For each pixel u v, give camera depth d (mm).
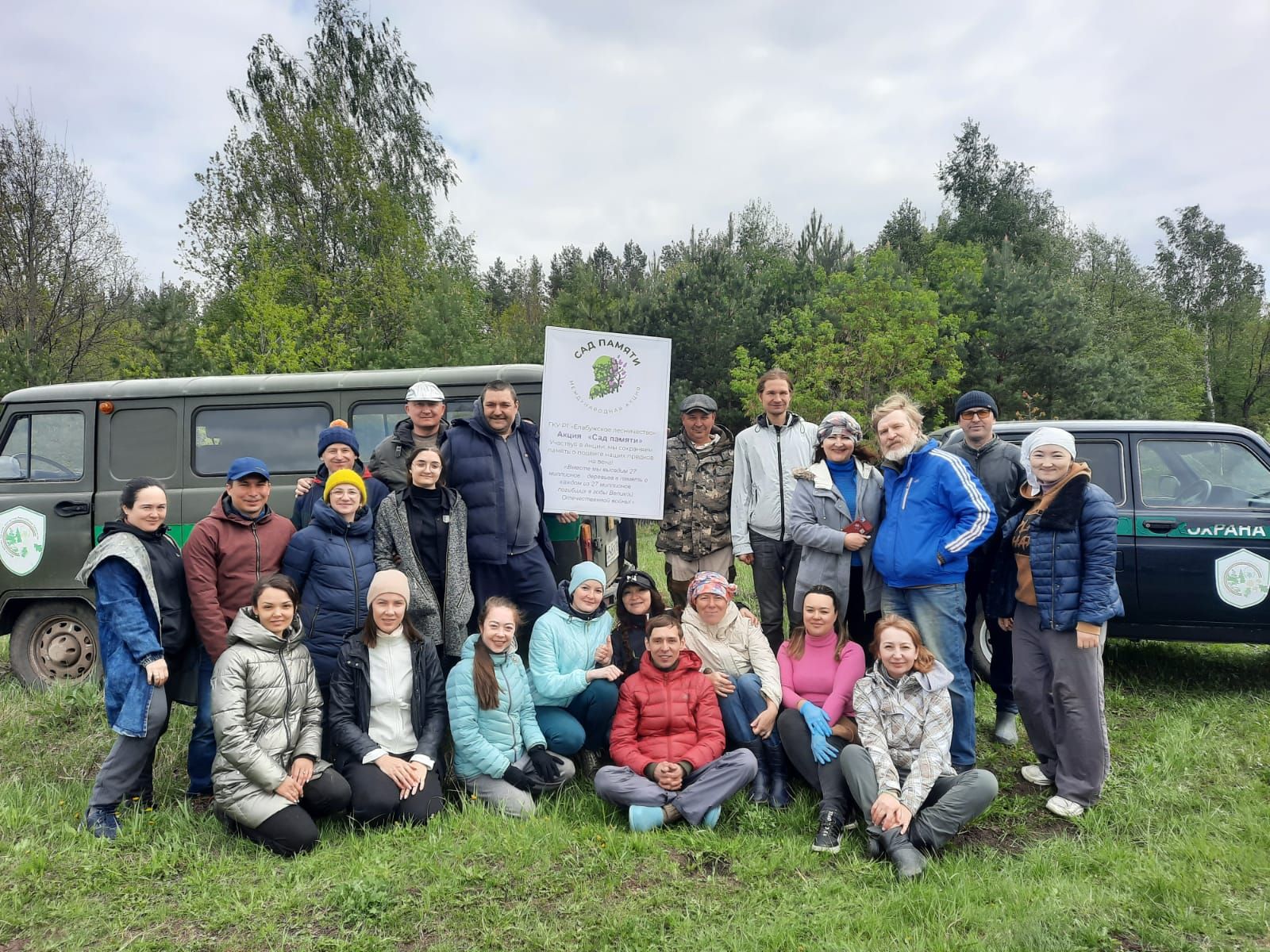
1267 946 3068
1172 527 5844
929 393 17547
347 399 6578
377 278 23812
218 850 3910
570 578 5871
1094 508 4230
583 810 4227
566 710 4703
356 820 4031
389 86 27312
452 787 4504
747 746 4523
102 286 24062
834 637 4598
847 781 4027
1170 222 49875
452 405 6492
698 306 19250
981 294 21172
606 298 27141
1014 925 3143
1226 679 6246
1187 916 3225
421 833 3916
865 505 4836
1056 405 20672
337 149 24312
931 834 3830
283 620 4059
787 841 3893
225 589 4398
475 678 4293
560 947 3027
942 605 4457
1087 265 47344
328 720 4207
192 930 3209
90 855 3754
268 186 24172
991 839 4070
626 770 4172
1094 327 22031
